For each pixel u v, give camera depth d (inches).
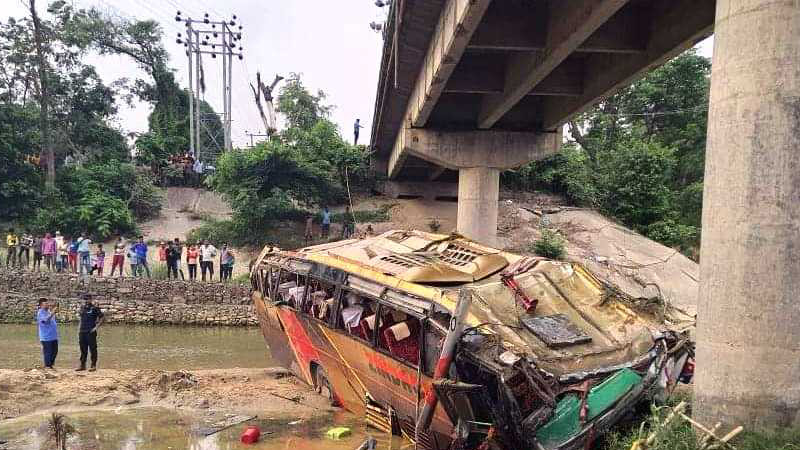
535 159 825.5
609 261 1062.4
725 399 265.6
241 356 669.9
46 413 428.1
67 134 1434.5
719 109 273.0
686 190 1328.7
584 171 1396.4
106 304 867.4
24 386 462.9
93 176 1250.0
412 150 818.2
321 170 1235.2
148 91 1616.6
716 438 252.1
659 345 318.3
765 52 257.0
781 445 243.9
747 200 260.5
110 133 1501.0
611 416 284.0
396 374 339.3
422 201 1365.7
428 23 559.8
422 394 315.9
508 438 265.7
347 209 1270.9
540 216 1253.7
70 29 1416.1
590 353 301.9
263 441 380.8
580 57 642.2
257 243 1170.6
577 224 1226.6
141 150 1435.8
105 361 626.2
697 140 1412.4
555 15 489.1
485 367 275.7
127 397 466.0
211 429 402.3
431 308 313.1
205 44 1541.6
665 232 1232.8
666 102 1523.1
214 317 873.5
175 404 458.3
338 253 437.4
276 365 621.3
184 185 1369.3
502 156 821.2
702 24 429.7
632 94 1568.7
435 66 569.0
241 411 445.1
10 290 880.3
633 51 514.0
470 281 360.8
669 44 472.7
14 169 1185.4
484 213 826.2
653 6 503.8
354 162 1338.6
